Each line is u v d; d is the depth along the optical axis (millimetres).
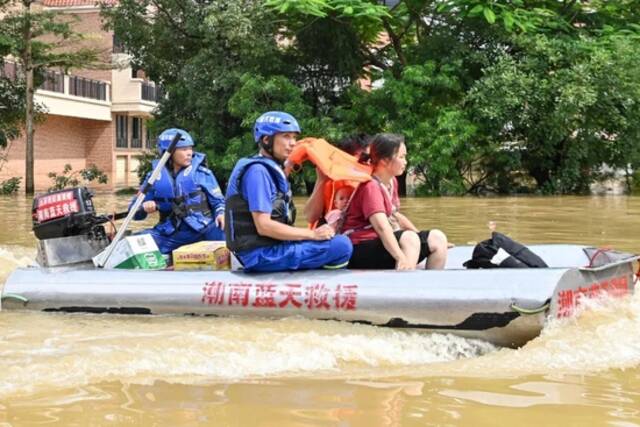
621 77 16938
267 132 4441
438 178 17891
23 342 3814
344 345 3732
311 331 3965
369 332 3980
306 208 4832
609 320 3979
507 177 19250
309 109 17938
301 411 2861
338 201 4598
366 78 20125
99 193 19203
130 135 31750
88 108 28641
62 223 5043
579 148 18344
